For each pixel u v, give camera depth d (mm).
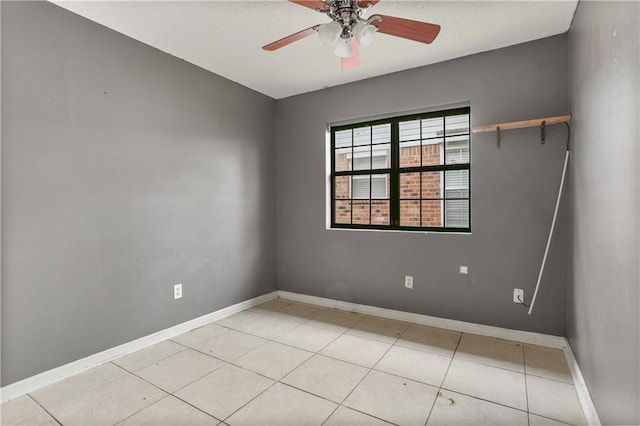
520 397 1976
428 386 2098
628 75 1216
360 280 3549
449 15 2299
